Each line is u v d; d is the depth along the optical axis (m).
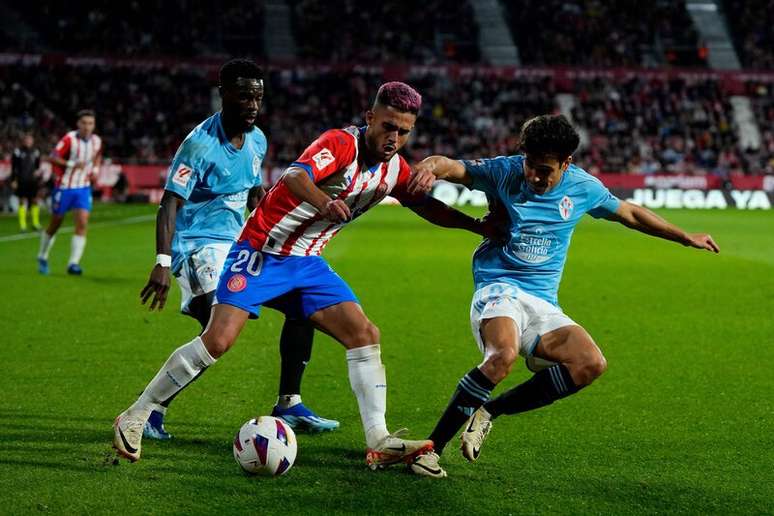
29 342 29.83
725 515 14.94
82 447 18.36
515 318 17.80
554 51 166.75
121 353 28.25
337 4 167.38
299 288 17.89
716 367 27.16
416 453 16.78
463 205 130.25
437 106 152.88
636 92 159.75
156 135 139.12
